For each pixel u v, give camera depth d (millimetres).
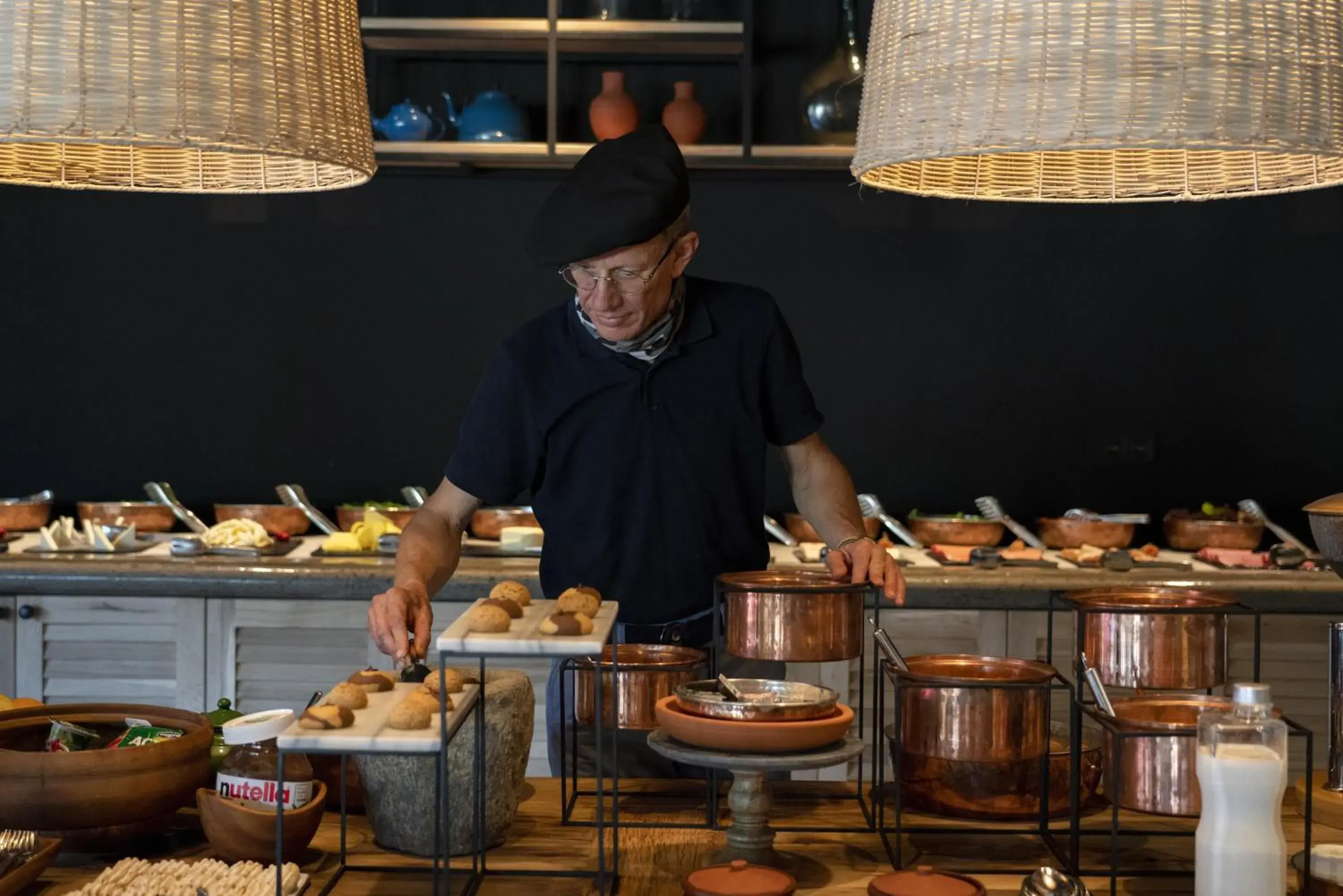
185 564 3273
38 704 1738
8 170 1765
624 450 2053
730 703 1396
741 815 1458
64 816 1452
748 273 3848
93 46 1379
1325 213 3791
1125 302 3822
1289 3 1423
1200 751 1276
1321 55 1438
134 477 3893
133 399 3879
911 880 1303
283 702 3311
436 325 3865
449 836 1314
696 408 2055
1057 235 3816
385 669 3279
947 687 1426
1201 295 3816
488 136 3555
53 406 3879
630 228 1714
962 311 3836
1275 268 3805
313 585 3250
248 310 3865
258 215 3850
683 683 1591
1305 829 1426
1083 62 1413
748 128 3516
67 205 3842
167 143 1403
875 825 1584
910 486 3867
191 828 1587
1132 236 3811
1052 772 1566
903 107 1531
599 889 1340
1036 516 3859
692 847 1537
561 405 2041
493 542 3543
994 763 1472
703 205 3842
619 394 2043
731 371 2068
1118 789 1334
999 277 3826
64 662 3301
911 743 1449
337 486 3893
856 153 1670
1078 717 1429
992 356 3840
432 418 3881
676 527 2072
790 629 1525
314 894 1397
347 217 3850
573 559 2105
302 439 3889
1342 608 3188
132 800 1471
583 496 2074
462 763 1497
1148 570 3281
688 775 1931
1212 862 1258
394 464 3889
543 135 3840
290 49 1477
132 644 3299
